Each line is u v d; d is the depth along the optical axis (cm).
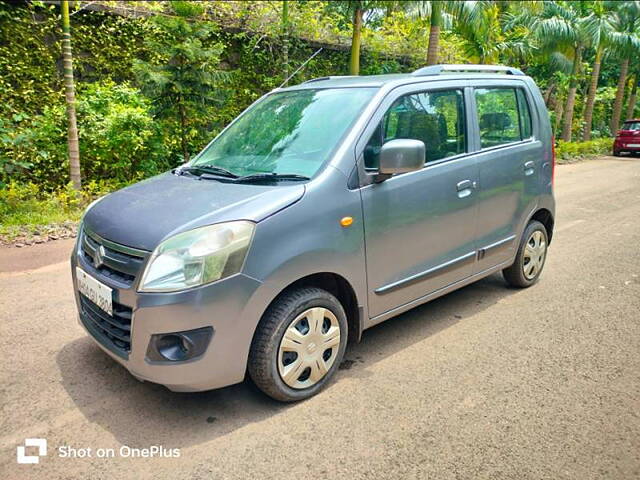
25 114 838
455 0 1202
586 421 288
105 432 279
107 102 886
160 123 922
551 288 496
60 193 792
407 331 405
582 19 1880
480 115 411
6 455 261
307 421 289
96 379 331
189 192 312
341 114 342
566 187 1116
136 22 987
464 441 271
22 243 625
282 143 348
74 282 331
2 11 843
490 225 421
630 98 2873
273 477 246
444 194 370
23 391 317
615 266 560
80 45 940
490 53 1553
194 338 261
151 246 265
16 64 875
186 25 900
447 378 334
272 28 1190
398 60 1488
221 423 288
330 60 1341
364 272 325
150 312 259
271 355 286
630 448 266
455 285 404
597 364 352
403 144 308
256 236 271
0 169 774
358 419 290
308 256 290
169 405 305
